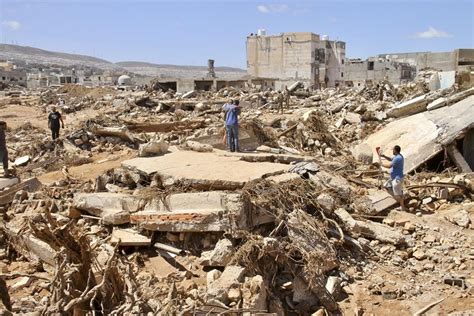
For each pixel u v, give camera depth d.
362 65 55.62
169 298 5.68
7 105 42.00
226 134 14.16
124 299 5.82
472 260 8.45
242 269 7.02
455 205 10.80
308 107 28.42
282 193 8.60
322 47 68.50
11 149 18.09
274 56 67.94
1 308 5.95
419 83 26.22
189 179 9.04
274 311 6.80
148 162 10.77
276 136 16.06
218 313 5.83
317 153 15.35
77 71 140.62
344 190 10.14
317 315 6.93
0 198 10.41
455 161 12.89
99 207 8.95
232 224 7.70
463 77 23.20
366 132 17.84
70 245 6.00
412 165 13.08
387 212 10.30
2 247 8.55
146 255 7.98
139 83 72.19
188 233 8.02
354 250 8.55
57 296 5.47
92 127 17.84
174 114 26.75
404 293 7.57
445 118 14.27
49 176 13.19
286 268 7.56
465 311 6.94
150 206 8.62
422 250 8.74
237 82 52.22
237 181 8.80
